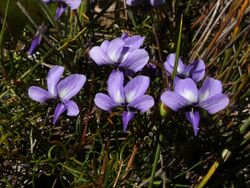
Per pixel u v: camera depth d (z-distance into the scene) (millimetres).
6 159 293
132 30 353
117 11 347
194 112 241
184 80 240
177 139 293
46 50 333
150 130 282
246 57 315
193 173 292
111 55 257
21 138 303
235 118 306
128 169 277
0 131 301
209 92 241
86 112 305
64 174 295
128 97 250
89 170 290
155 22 348
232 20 338
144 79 250
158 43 320
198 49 320
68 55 319
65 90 258
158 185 279
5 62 333
